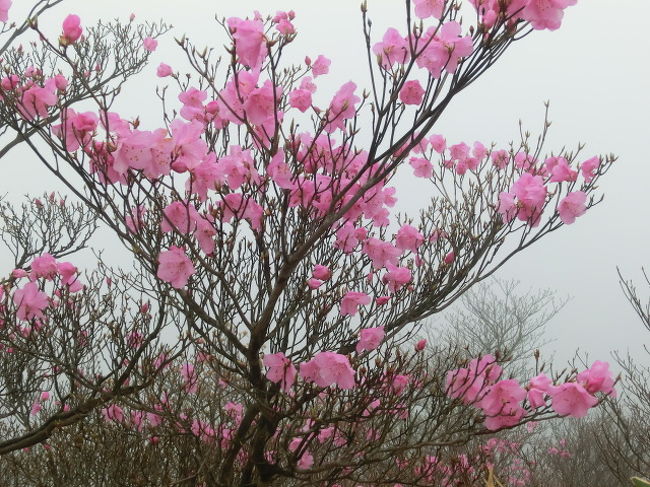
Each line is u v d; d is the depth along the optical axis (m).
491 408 2.77
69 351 4.61
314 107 3.23
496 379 2.96
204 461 3.86
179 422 4.05
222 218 3.12
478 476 4.21
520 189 3.63
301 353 3.79
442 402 3.35
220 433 3.88
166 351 4.55
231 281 3.70
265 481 3.86
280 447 3.78
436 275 4.43
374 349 3.50
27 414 5.79
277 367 3.24
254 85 2.89
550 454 13.22
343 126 3.01
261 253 3.58
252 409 3.95
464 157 4.88
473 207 4.63
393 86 2.64
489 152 4.90
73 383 4.58
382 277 4.26
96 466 4.61
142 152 2.65
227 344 4.07
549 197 3.75
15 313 4.20
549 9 2.38
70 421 4.43
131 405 4.00
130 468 4.41
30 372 5.62
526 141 4.81
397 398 3.45
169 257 3.03
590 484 11.12
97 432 4.53
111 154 2.61
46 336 4.41
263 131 3.19
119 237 2.95
